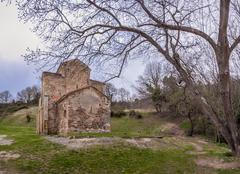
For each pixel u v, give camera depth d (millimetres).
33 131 44000
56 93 35562
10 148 22906
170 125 54875
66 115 32594
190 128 48406
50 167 17984
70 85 35844
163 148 24812
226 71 10453
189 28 10969
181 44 11789
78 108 32812
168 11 11156
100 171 17562
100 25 10961
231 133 10820
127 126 56281
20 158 19828
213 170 16609
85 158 19906
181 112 47125
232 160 17016
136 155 21234
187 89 12461
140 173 17125
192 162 19203
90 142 24719
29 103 87312
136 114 62125
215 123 11047
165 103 60031
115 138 26734
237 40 10602
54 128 34906
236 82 22016
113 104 72250
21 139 27641
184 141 30703
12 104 87625
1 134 35031
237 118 22688
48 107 35031
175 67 11602
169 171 17500
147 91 65562
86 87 33562
